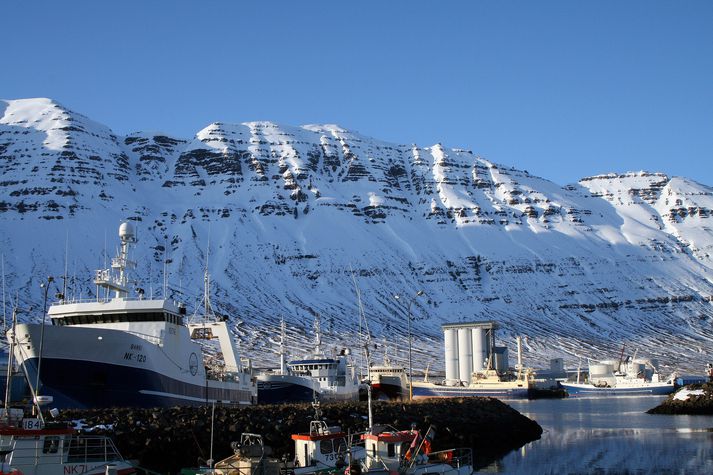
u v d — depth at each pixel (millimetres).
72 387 81000
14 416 53812
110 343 81875
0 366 82875
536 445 95188
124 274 96625
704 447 90938
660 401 197500
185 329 93375
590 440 99688
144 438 71375
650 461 80938
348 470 54938
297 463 58594
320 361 132875
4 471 48219
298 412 85375
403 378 164875
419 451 62250
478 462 81188
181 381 90375
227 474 53062
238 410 82500
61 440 52312
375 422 89562
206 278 139000
